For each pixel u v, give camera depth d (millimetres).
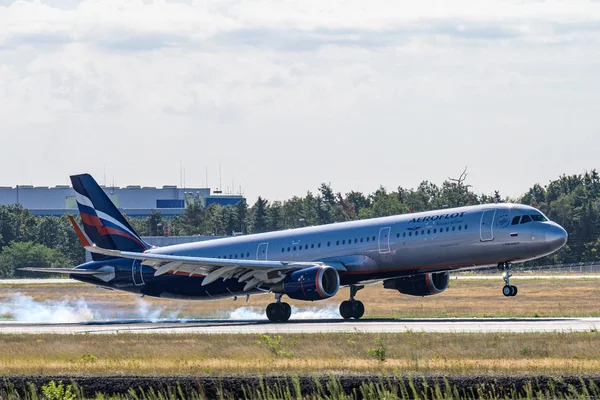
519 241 191875
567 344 142500
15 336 182250
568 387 103375
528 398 102000
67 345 160375
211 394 111188
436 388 104188
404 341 151500
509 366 121625
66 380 115938
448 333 163500
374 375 114312
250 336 167750
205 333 179000
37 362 139875
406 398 105062
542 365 121438
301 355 139250
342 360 131750
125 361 137750
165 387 112625
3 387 114688
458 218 199250
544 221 193125
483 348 140750
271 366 126500
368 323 198250
